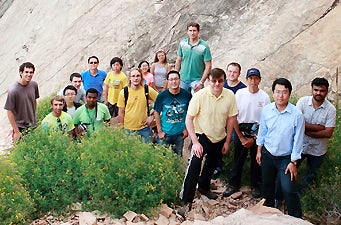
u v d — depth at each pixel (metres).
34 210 5.72
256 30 10.08
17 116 7.39
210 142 6.12
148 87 7.61
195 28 8.16
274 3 10.26
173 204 6.16
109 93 9.41
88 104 7.41
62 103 7.18
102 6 13.95
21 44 15.80
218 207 6.41
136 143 6.30
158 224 5.65
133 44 12.06
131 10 12.94
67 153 6.26
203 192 6.59
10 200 5.43
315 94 5.92
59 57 13.66
